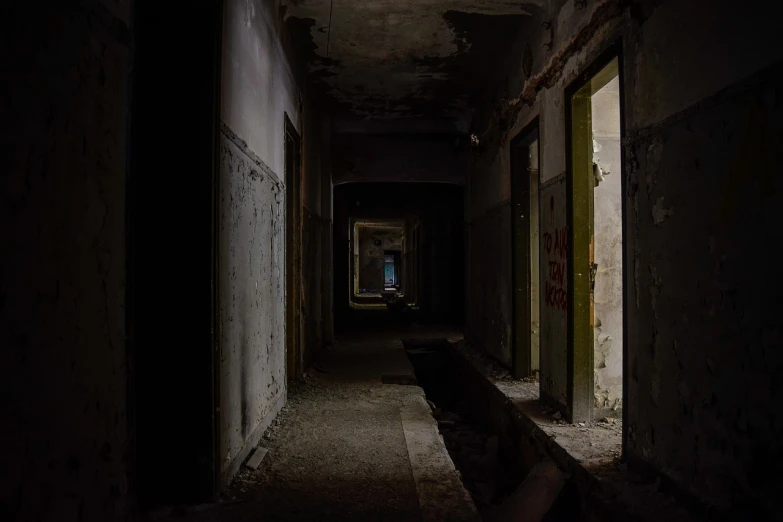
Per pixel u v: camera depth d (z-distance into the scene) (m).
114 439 1.57
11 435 1.14
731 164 2.18
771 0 1.94
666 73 2.65
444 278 12.94
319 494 2.85
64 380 1.32
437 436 3.89
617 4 3.16
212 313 2.63
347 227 15.10
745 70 2.09
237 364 3.14
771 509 1.99
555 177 4.34
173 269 2.60
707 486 2.36
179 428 2.64
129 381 1.66
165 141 2.60
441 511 2.66
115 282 1.58
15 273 1.15
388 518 2.58
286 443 3.72
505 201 6.09
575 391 3.98
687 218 2.49
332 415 4.47
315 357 7.30
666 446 2.69
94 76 1.46
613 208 4.28
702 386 2.39
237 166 3.13
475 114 7.95
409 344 9.33
